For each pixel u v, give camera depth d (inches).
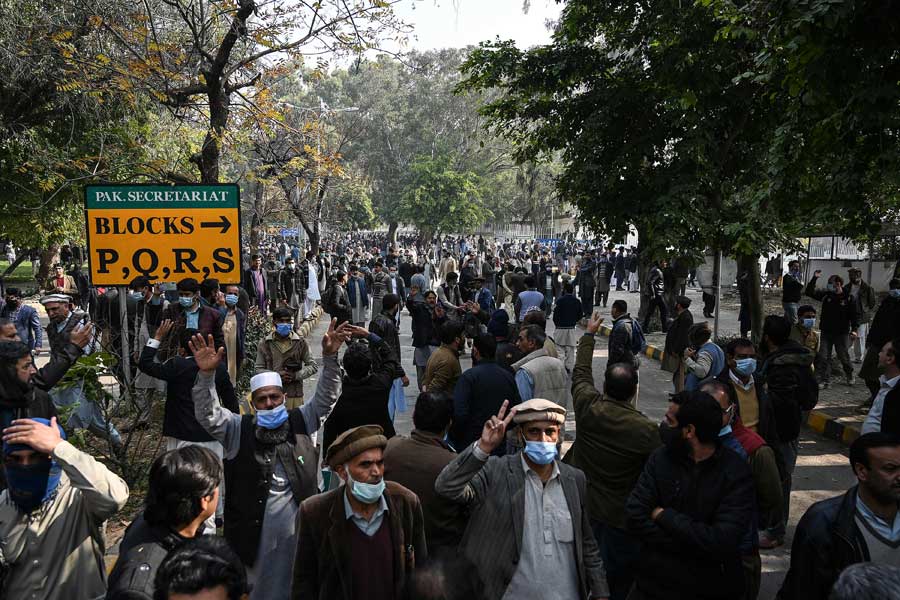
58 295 322.7
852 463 120.1
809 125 331.3
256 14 442.6
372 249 1883.6
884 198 376.2
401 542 123.7
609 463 167.8
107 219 314.2
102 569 133.1
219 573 77.0
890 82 258.4
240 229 319.3
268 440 156.9
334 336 165.9
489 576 130.6
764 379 225.3
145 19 465.1
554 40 548.1
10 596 122.6
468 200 2203.5
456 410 212.5
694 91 450.9
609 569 169.2
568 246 2078.0
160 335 213.2
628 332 367.9
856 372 499.2
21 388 155.5
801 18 234.1
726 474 133.4
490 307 576.7
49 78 576.4
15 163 645.9
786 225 473.4
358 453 117.3
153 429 338.3
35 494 122.3
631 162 512.4
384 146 2529.5
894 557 116.7
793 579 123.2
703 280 1064.2
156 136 668.7
